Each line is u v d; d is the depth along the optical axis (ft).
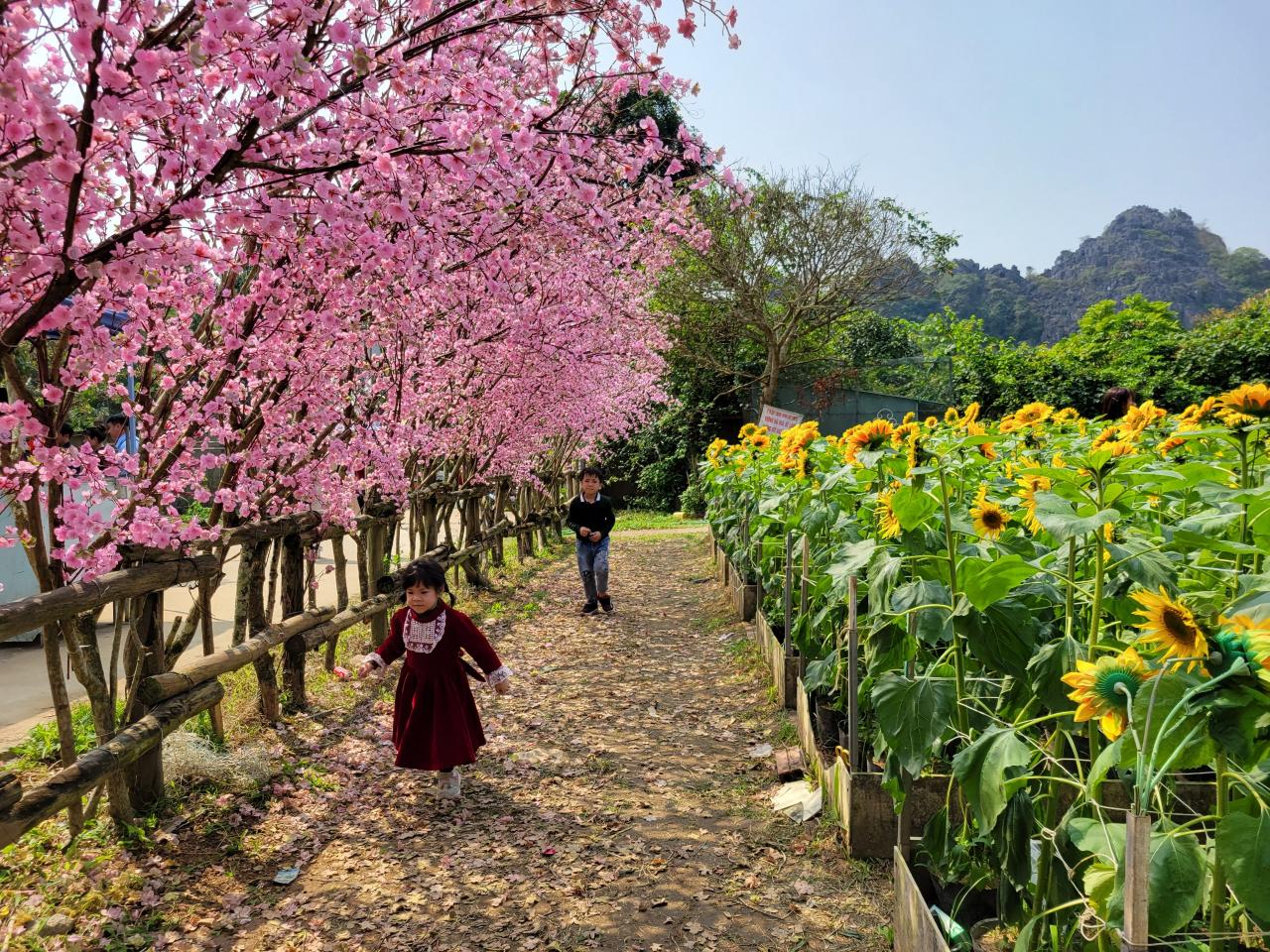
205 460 13.41
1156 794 5.77
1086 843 5.94
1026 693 8.62
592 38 13.75
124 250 9.04
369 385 20.07
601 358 28.91
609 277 25.48
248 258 13.07
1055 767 7.75
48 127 7.63
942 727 8.02
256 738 16.30
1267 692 4.74
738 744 16.63
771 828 12.83
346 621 20.11
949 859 8.41
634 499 75.77
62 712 11.79
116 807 12.38
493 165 12.44
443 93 12.07
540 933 10.44
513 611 29.68
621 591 34.24
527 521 42.14
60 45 8.25
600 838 12.91
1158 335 68.80
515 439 31.19
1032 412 18.02
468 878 11.83
